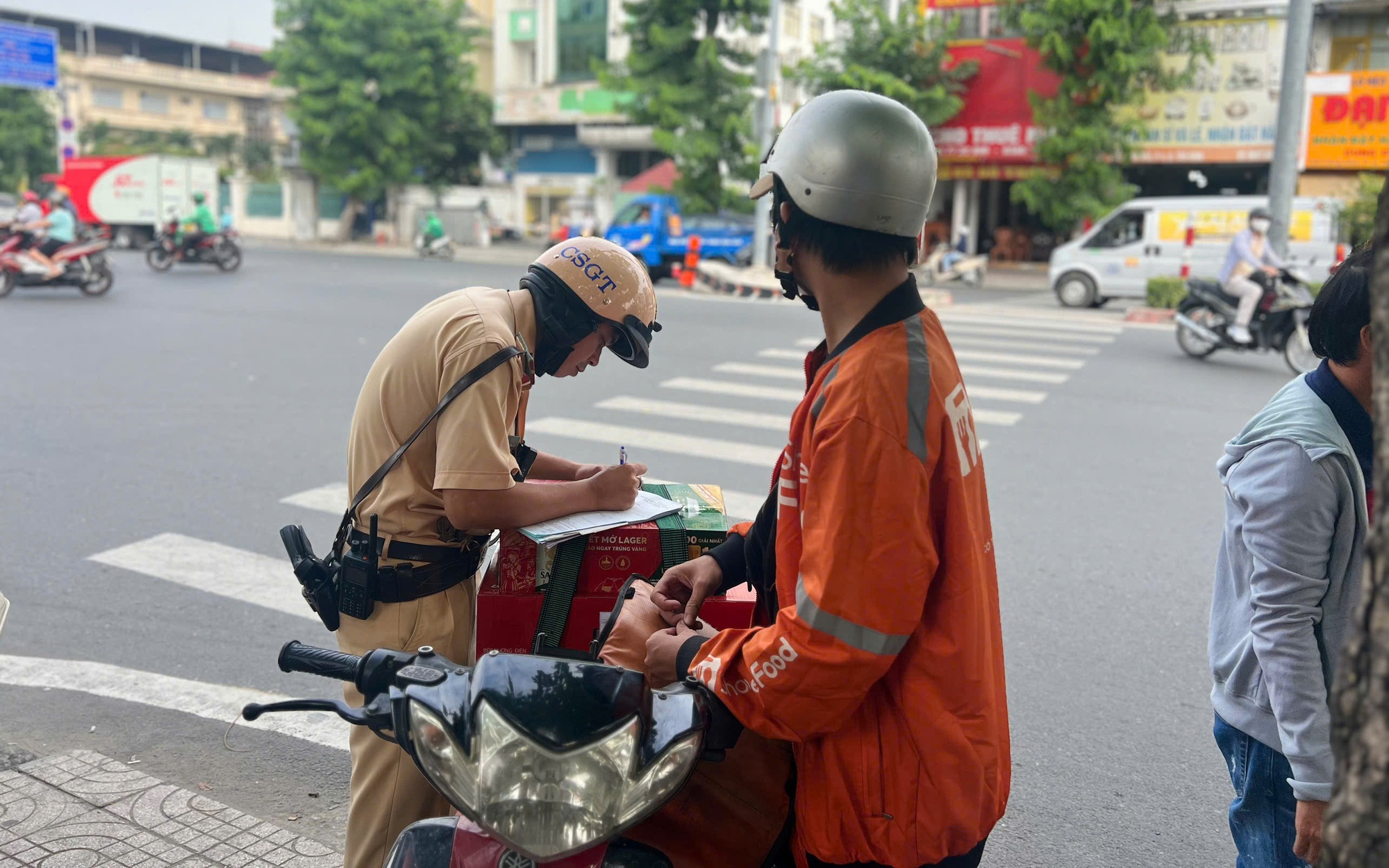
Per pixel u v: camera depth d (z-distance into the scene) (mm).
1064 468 7355
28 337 12047
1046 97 27016
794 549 1543
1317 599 1875
